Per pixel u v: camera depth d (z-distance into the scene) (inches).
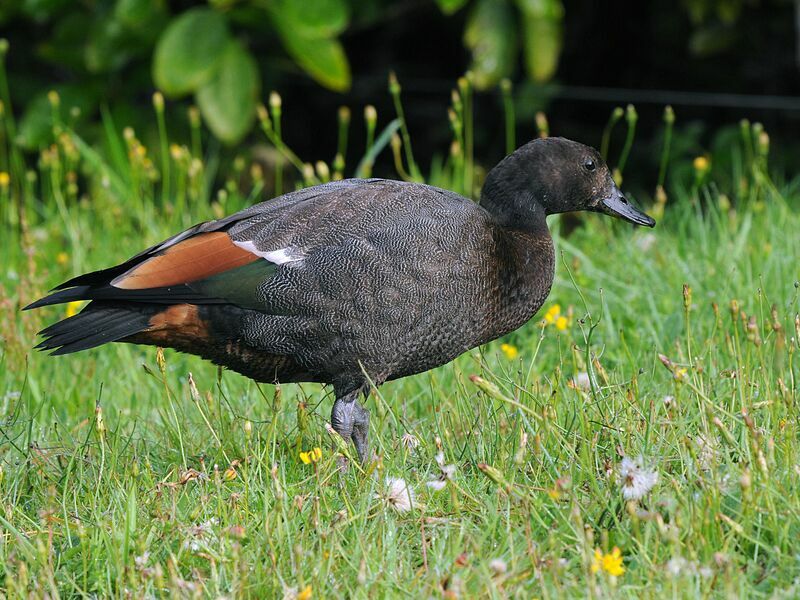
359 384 374.3
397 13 764.0
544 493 314.5
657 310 466.0
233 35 666.8
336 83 601.6
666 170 744.3
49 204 636.1
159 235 557.9
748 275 466.3
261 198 711.1
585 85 834.2
